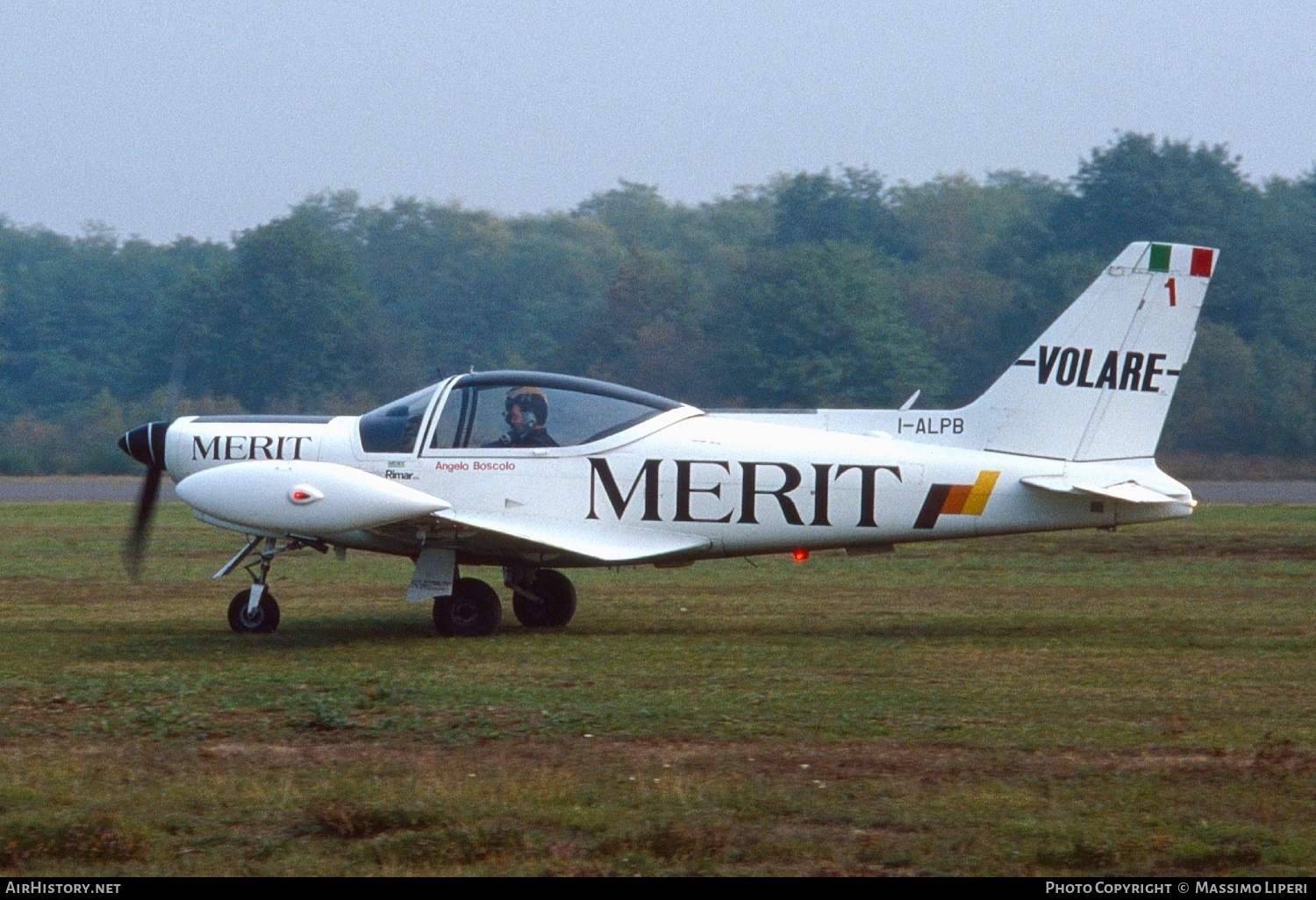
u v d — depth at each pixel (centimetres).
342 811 1953
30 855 1842
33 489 10606
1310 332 17788
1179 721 2591
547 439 3775
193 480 3572
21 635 3697
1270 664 3219
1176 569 5450
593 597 4541
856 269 17025
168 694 2789
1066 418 3809
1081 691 2880
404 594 4641
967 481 3775
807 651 3406
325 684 2909
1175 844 1875
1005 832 1930
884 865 1825
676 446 3759
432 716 2605
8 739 2425
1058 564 5619
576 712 2631
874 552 3878
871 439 3828
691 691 2858
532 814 1981
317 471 3538
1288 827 1955
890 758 2320
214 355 17650
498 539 3628
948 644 3538
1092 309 3797
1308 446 14500
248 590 3766
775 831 1941
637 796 2081
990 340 18375
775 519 3759
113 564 5472
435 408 3819
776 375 16325
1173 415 15075
